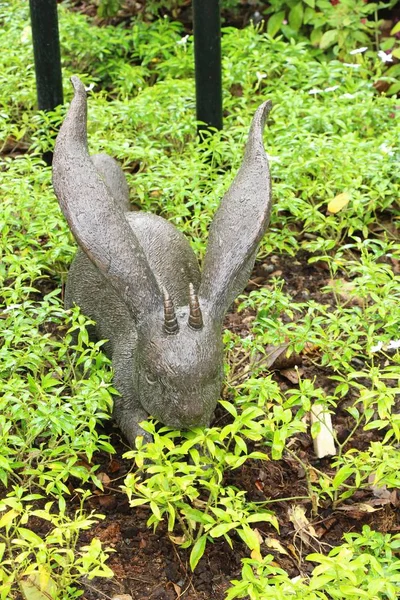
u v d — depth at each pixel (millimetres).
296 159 2105
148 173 2051
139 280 1372
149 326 1359
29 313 1783
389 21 2852
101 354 1524
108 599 1349
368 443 1626
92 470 1428
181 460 1501
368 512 1503
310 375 1763
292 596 1215
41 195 1969
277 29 2771
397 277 1772
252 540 1267
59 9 2834
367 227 2115
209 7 2146
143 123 2330
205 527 1310
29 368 1573
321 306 1719
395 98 2334
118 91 2637
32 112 2420
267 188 1413
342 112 2248
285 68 2557
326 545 1460
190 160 2129
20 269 1811
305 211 1984
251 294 1732
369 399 1540
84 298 1594
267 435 1510
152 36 2805
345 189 2027
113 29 2842
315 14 2744
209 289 1382
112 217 1397
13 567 1275
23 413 1434
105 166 1790
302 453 1604
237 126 2322
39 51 2232
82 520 1304
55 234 1858
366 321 1780
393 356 1726
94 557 1255
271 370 1755
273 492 1529
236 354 1739
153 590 1368
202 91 2227
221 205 1431
